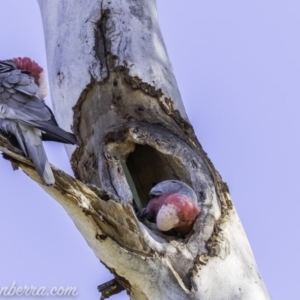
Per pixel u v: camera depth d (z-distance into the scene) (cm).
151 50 1179
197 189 1084
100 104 1145
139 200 1155
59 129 898
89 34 1177
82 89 1158
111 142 1115
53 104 1195
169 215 1044
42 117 907
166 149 1103
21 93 934
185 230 1055
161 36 1215
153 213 1081
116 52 1162
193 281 1001
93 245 961
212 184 1088
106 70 1155
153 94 1150
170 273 991
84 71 1162
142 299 994
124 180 1097
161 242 1022
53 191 910
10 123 900
